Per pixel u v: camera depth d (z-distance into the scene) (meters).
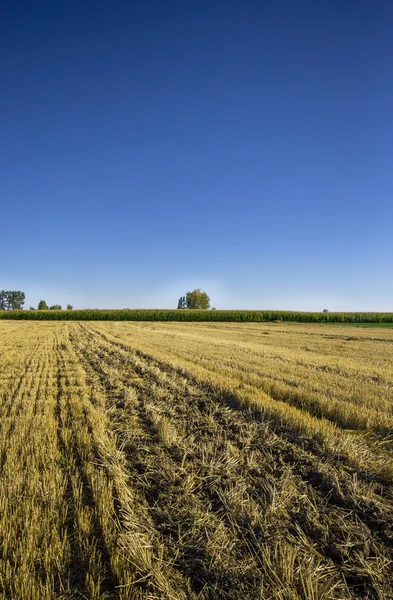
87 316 71.81
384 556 3.85
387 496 4.98
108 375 12.87
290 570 3.47
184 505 4.76
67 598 3.26
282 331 40.81
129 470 5.80
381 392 10.20
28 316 71.44
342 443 6.50
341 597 3.29
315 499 4.94
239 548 3.94
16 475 5.28
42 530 4.04
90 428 7.54
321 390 10.29
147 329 41.56
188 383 11.56
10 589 3.29
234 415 8.36
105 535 4.02
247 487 5.19
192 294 112.94
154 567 3.58
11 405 9.27
